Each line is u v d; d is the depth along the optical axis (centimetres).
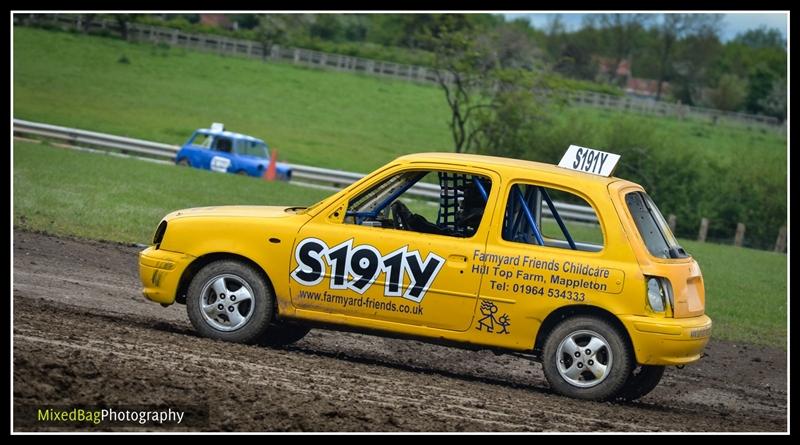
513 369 1878
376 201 1609
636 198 1608
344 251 1572
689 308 1559
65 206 3350
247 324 1597
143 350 1455
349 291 1570
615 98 11388
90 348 1422
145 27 12481
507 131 7225
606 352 1521
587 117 9844
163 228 1673
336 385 1399
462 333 1546
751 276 3834
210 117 9575
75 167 4622
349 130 9919
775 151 10012
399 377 1527
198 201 4028
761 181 7038
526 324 1528
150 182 4450
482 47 7512
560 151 7175
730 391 1944
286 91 11250
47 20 12169
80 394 1198
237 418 1176
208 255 1631
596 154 1641
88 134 6084
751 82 13350
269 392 1308
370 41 14012
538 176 1561
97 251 2656
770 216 6969
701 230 5925
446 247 1549
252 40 12938
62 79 10100
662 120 11131
